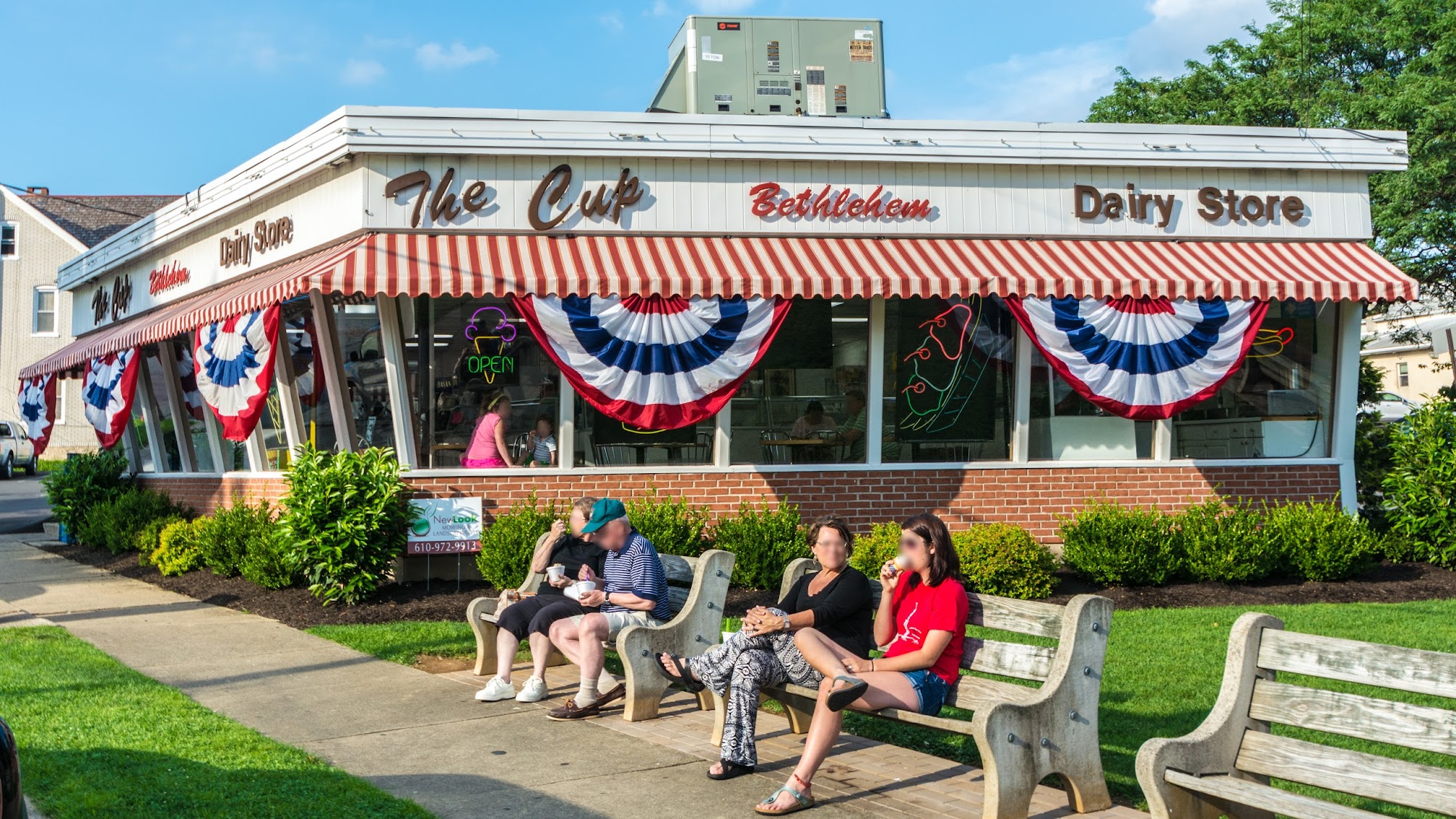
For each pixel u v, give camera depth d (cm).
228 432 1295
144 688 805
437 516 1245
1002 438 1409
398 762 640
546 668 884
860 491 1365
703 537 1321
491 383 1304
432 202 1269
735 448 1348
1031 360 1402
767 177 1351
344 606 1149
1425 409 1439
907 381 1380
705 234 1338
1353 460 1467
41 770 600
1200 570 1278
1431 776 425
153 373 1834
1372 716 451
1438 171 2111
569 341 1212
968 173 1389
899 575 634
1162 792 465
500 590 1199
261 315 1202
